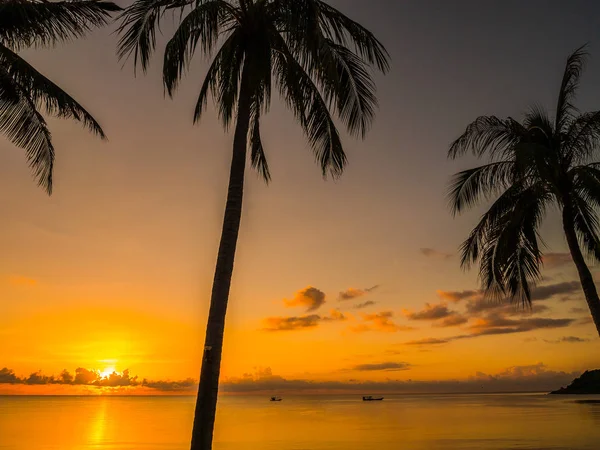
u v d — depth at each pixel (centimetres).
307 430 5094
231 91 1225
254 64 1124
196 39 1148
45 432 4947
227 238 1052
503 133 1817
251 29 1144
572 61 1802
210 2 1105
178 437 4400
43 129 1354
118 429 5384
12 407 14625
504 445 3378
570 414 7419
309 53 1087
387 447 3428
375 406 14362
